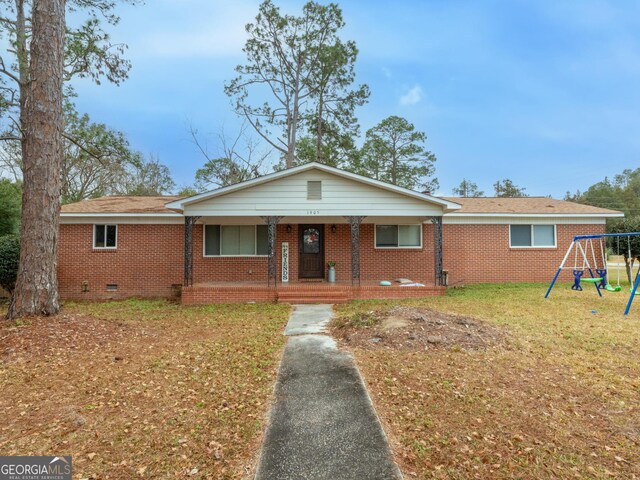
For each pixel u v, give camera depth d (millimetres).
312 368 4926
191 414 3701
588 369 4719
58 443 3156
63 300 12477
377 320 6820
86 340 6148
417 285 11734
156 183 33594
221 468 2820
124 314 9422
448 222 13883
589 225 14227
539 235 14180
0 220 15391
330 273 12922
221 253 13320
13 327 6176
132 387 4379
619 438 3152
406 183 31250
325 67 23062
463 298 10656
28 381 4516
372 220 13422
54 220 7184
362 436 3223
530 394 4004
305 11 22391
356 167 25953
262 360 5340
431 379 4414
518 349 5516
